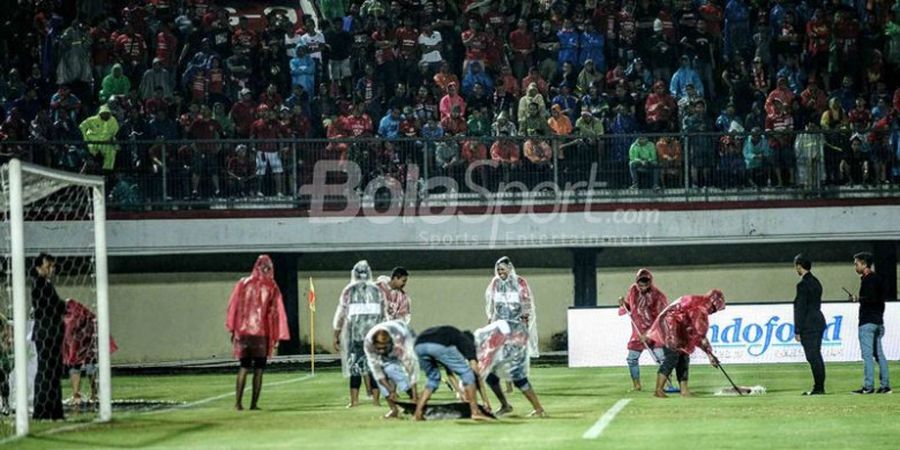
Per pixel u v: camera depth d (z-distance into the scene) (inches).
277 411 1344.7
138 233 2198.6
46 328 1274.6
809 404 1338.6
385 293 1529.3
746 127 2348.7
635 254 2372.0
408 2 2573.8
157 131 2241.6
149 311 2336.4
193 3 2556.6
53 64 2384.4
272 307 1376.7
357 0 2684.5
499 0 2551.7
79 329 1488.7
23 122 2240.4
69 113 2233.0
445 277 2383.1
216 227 2215.8
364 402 1459.2
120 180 2185.0
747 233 2235.5
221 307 2357.3
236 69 2405.3
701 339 1464.1
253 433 1103.6
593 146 2229.3
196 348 2348.7
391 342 1200.8
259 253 2233.0
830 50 2477.9
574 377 1843.0
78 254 2169.0
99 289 1270.9
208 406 1435.8
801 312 1488.7
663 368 1466.5
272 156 2210.9
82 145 2160.4
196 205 2198.6
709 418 1192.8
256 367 1373.0
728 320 2025.1
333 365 2197.3
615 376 1859.0
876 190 2233.0
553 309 2384.4
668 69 2454.5
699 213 2234.3
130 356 2324.1
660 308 1577.3
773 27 2512.3
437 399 1487.5
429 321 2379.4
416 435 1063.0
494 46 2454.5
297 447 992.2
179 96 2346.2
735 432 1065.5
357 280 1401.3
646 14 2498.8
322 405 1427.2
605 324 2058.3
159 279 2338.8
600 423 1146.0
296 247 2223.2
